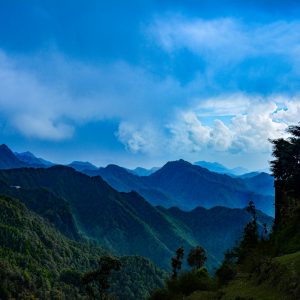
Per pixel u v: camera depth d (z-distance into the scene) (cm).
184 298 4241
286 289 2658
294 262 2942
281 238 4638
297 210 4850
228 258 5616
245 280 3641
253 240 5472
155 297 5016
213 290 4294
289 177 5791
